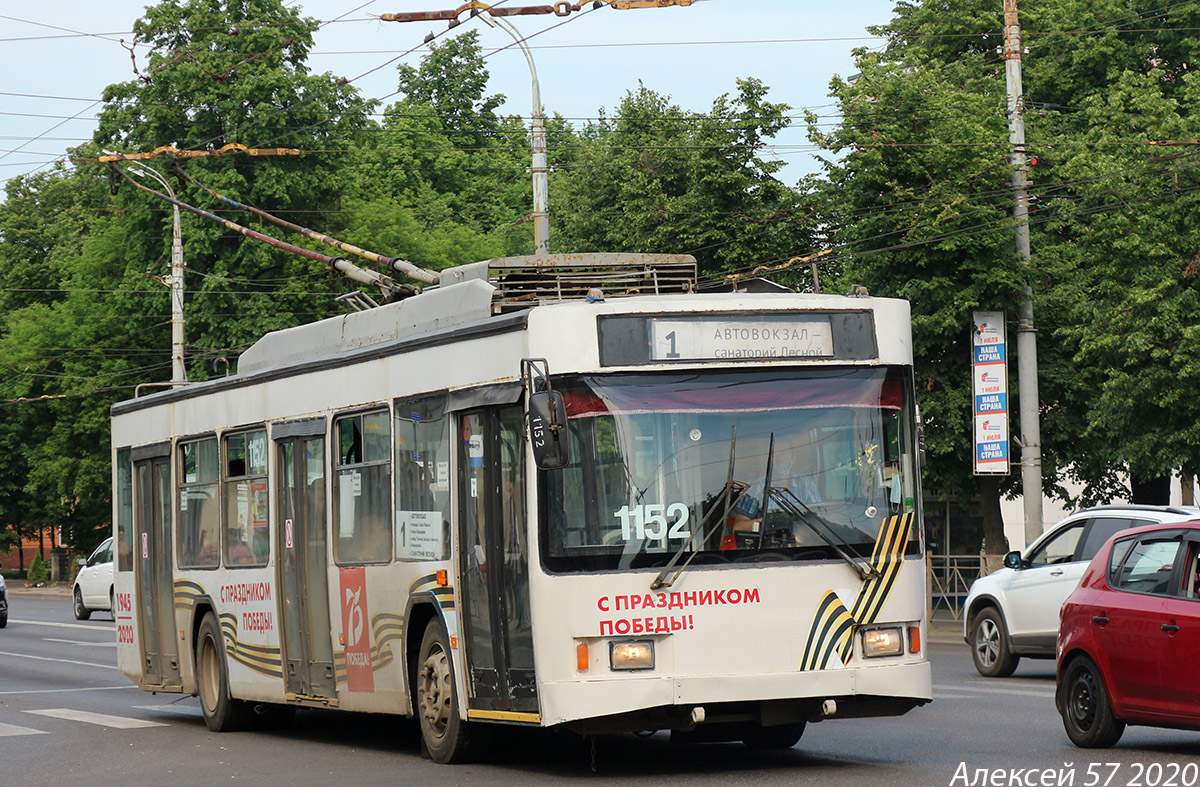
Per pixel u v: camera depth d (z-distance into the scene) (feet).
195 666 75.20
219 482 72.69
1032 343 121.49
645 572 47.57
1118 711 53.72
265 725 72.84
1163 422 116.88
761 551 48.42
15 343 245.45
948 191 126.93
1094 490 150.71
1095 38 169.99
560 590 47.47
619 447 48.16
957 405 130.72
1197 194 114.62
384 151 307.17
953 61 181.78
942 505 166.20
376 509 59.06
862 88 133.69
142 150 215.51
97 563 176.55
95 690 96.17
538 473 48.11
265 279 220.23
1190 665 50.47
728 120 160.45
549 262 58.85
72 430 241.96
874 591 49.08
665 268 59.88
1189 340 112.06
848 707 49.29
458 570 53.11
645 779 49.03
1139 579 53.88
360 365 60.59
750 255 154.92
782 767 51.44
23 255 301.43
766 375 49.55
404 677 56.90
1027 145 125.08
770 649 48.01
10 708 84.48
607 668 47.21
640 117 176.14
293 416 65.72
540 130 130.41
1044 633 85.81
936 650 110.73
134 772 57.31
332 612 62.13
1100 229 119.24
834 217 152.15
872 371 50.57
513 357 50.14
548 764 54.13
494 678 51.03
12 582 309.63
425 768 54.39
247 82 212.43
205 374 216.54
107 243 240.94
